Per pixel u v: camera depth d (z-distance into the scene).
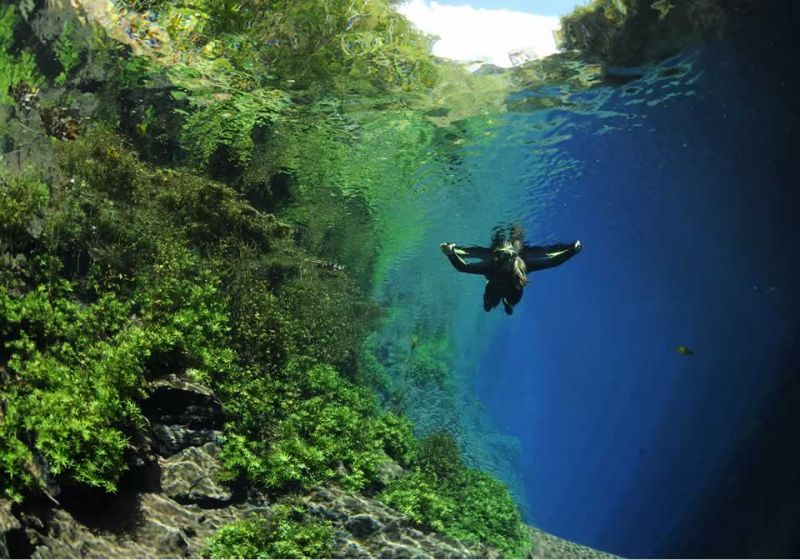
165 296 10.34
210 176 15.41
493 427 33.84
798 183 23.36
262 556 8.22
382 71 13.27
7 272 8.76
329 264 19.89
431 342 30.67
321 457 10.54
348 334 18.11
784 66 15.47
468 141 17.44
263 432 10.55
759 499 26.03
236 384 10.56
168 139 14.33
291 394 12.07
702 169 23.30
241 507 9.09
